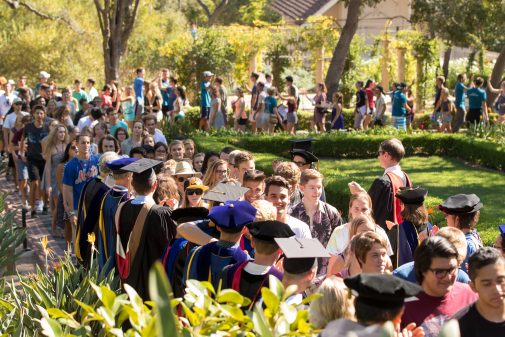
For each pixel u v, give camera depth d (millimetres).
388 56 37750
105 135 13227
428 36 38531
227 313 4078
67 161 12188
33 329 6781
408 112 27547
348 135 23953
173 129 22297
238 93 26656
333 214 8289
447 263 5133
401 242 7434
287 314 3980
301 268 5117
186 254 6652
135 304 4070
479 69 39438
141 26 39250
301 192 8797
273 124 25922
